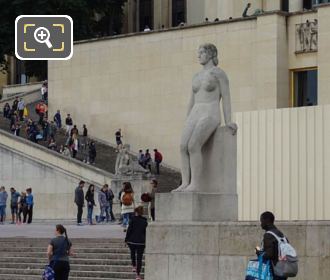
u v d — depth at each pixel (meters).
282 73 70.00
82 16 88.75
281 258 24.00
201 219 30.95
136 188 62.25
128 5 98.44
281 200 44.75
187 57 74.50
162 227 31.00
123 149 64.38
